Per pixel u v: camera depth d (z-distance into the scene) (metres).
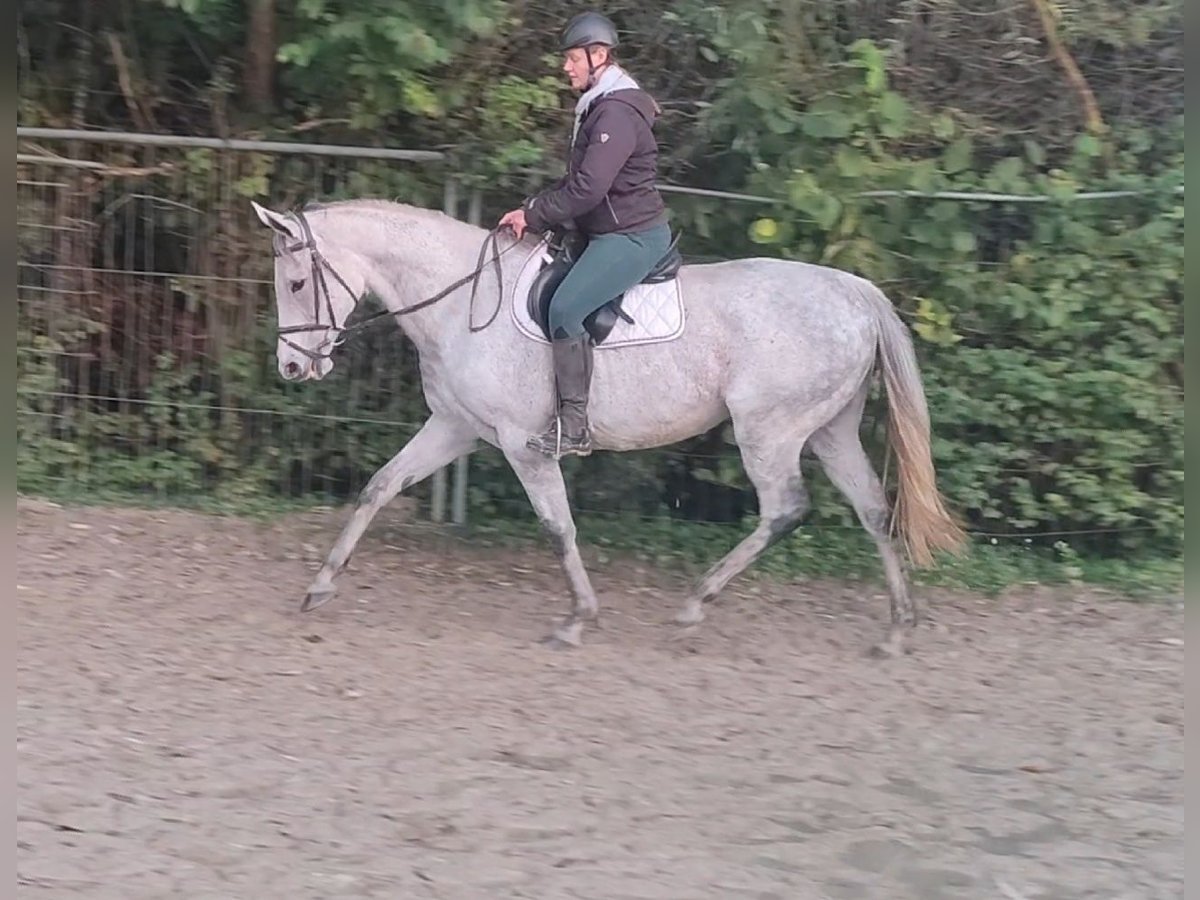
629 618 7.02
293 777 5.00
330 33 7.49
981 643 6.84
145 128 8.77
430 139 8.33
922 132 7.78
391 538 8.03
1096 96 8.26
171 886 4.15
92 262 8.52
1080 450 7.89
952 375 7.80
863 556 7.94
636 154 6.12
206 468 8.59
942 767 5.34
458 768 5.15
